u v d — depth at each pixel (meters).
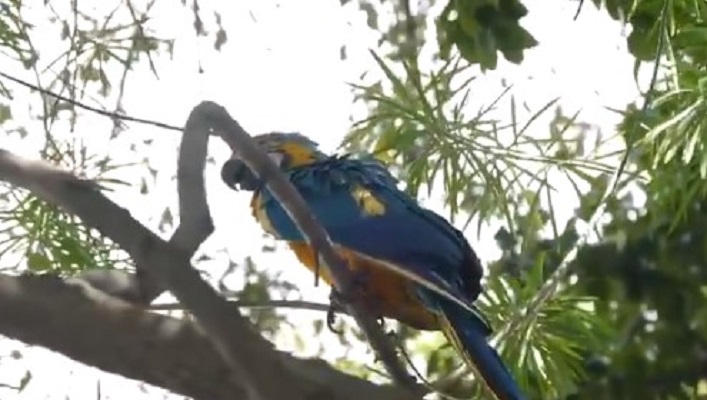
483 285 8.55
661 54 8.16
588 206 9.20
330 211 7.36
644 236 11.15
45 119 8.63
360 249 6.98
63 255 7.90
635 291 11.42
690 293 11.61
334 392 4.37
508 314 8.37
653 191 8.88
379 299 6.89
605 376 11.93
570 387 8.54
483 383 6.68
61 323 4.43
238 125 4.68
